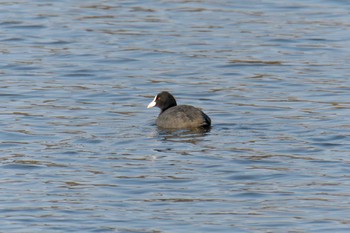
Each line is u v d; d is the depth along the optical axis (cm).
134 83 2728
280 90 2648
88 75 2814
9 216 1667
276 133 2180
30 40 3212
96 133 2188
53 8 3647
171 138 2128
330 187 1814
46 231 1599
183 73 2833
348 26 3381
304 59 2986
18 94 2595
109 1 3769
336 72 2834
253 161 1962
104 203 1733
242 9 3625
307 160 1972
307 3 3725
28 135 2178
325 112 2394
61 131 2214
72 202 1739
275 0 3775
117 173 1894
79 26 3375
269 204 1731
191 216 1670
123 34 3262
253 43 3162
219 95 2600
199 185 1828
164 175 1880
